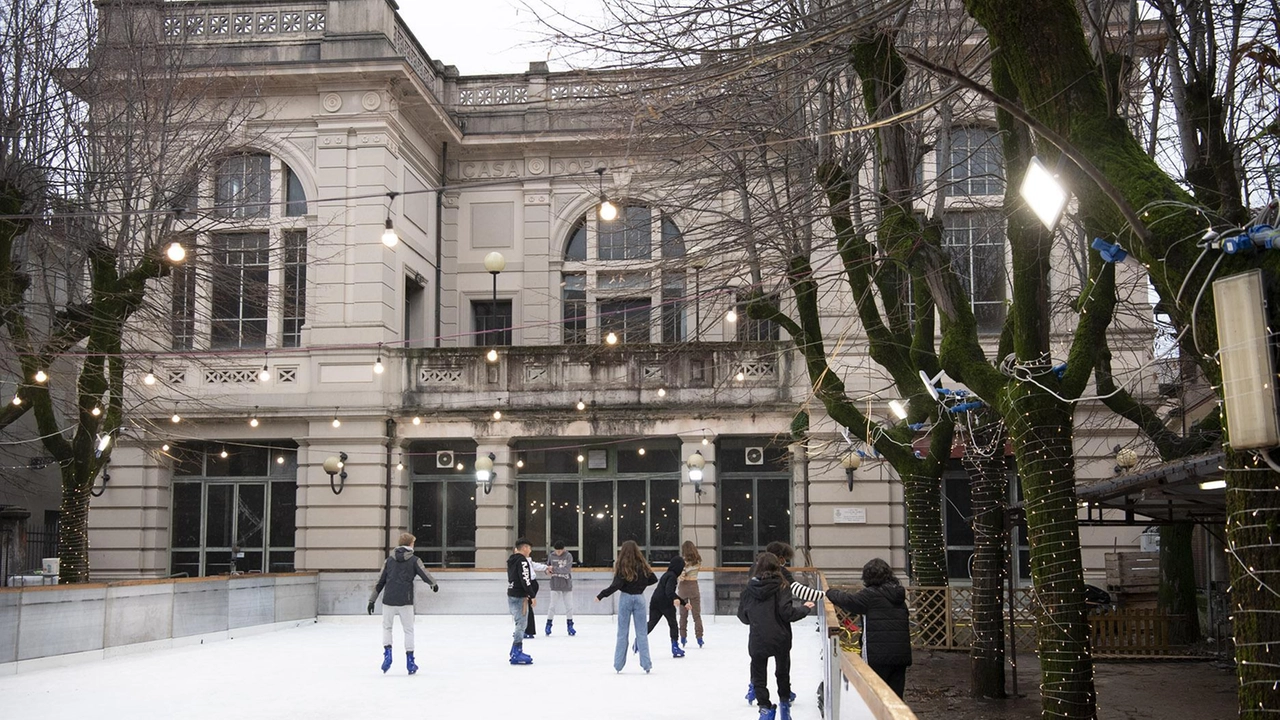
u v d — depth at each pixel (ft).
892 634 38.27
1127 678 57.11
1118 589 79.51
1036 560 36.65
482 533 99.19
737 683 51.78
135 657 65.67
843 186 51.55
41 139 69.62
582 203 108.47
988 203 76.84
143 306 79.25
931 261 44.19
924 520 62.44
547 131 107.86
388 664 56.70
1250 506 23.09
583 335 107.04
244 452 103.96
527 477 104.12
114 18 78.54
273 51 98.84
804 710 44.16
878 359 54.34
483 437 99.66
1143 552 84.07
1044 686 36.32
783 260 56.65
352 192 98.27
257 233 100.12
